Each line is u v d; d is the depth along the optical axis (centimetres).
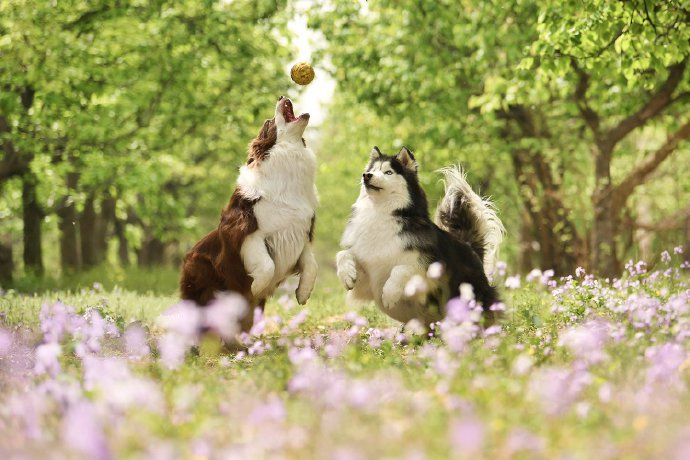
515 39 1880
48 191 2342
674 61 1317
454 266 1016
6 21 1888
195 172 3362
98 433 435
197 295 1012
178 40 2136
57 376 598
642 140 2883
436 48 2130
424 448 445
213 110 2400
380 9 2212
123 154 2314
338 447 443
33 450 462
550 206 2325
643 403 529
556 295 1020
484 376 598
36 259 2400
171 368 711
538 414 507
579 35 1228
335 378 631
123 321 1073
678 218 2034
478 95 2153
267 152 1005
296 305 1541
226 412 544
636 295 845
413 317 1007
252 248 983
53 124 2134
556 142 2317
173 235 3116
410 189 1009
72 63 2028
